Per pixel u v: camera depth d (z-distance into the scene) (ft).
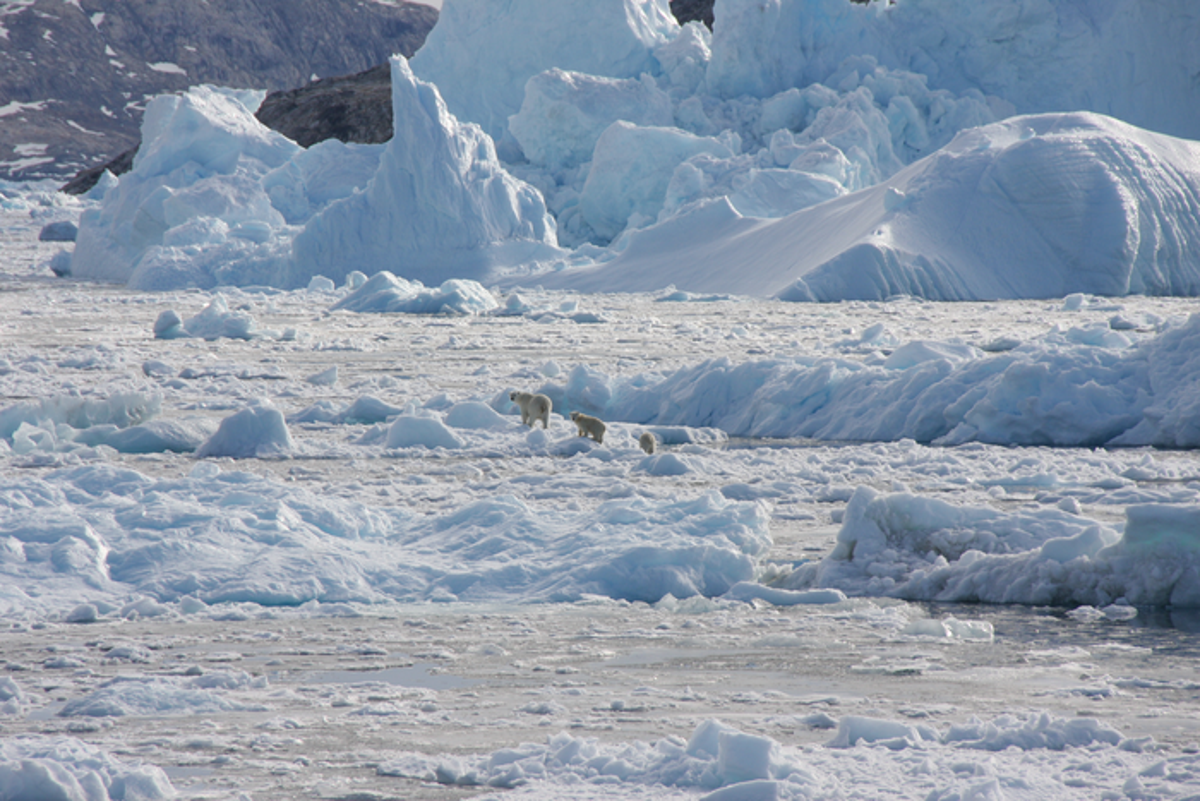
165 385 254.27
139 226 653.30
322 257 583.58
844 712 54.08
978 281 462.60
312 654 68.33
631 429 187.42
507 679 61.82
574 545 93.81
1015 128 521.24
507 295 552.41
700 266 538.06
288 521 101.09
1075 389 171.32
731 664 64.95
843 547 92.68
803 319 390.83
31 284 641.81
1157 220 487.61
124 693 57.16
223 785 43.88
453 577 88.63
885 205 479.82
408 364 293.64
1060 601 82.64
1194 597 80.07
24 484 109.40
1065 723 48.60
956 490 128.06
